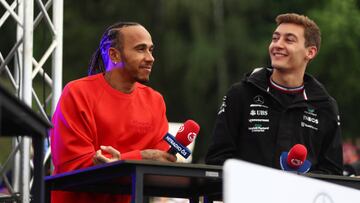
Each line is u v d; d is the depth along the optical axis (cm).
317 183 647
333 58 3173
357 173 1247
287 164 849
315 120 943
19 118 621
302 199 638
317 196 646
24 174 1043
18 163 1093
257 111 938
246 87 944
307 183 641
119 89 896
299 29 952
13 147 1104
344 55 3172
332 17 3198
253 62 3650
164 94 3625
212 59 3622
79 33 3547
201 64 3609
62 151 870
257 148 931
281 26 956
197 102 3609
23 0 1069
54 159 882
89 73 932
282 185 625
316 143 942
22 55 1068
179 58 3625
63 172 864
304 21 955
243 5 3719
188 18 3662
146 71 898
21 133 655
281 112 935
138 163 754
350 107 3200
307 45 952
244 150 934
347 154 1859
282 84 945
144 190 913
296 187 635
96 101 884
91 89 888
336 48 3167
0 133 652
